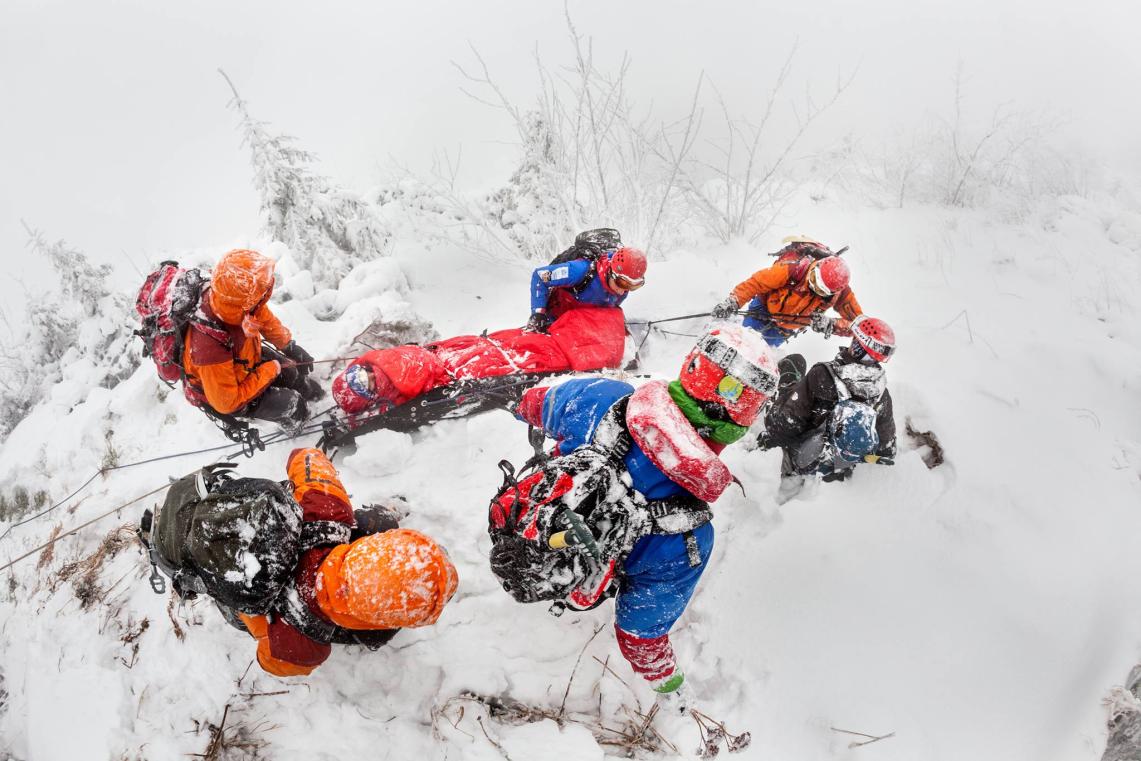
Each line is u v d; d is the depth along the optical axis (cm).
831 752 353
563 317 534
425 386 477
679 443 283
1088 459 461
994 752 356
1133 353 545
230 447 498
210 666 367
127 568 427
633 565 309
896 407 475
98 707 357
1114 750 370
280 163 644
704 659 372
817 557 403
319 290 651
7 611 440
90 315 712
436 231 731
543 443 420
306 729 347
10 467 600
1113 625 388
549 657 371
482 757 335
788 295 498
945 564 406
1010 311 598
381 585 293
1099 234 728
